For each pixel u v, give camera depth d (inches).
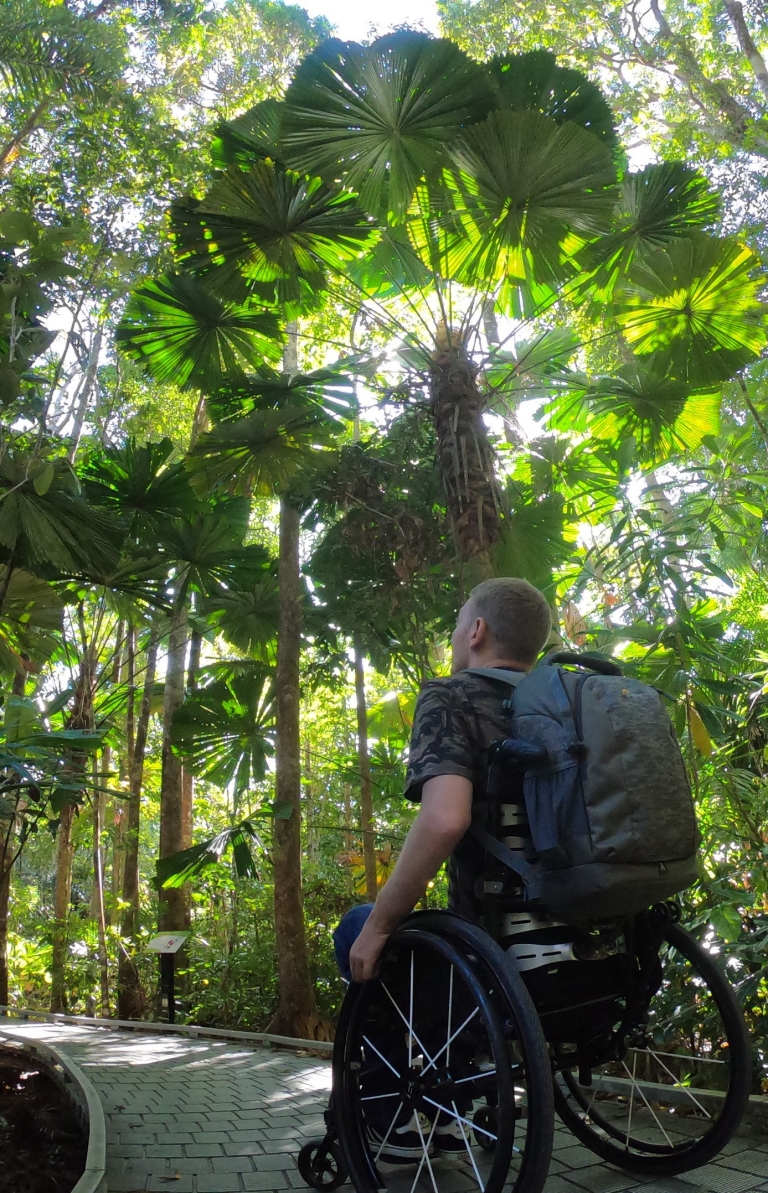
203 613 399.2
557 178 205.6
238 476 300.8
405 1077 75.2
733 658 216.7
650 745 65.6
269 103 271.4
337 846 422.9
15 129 424.5
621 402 275.9
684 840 64.9
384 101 205.9
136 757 480.7
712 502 231.6
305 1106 144.5
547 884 65.3
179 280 287.0
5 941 430.3
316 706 533.0
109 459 356.2
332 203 238.8
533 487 290.0
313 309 305.6
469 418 225.8
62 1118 122.6
